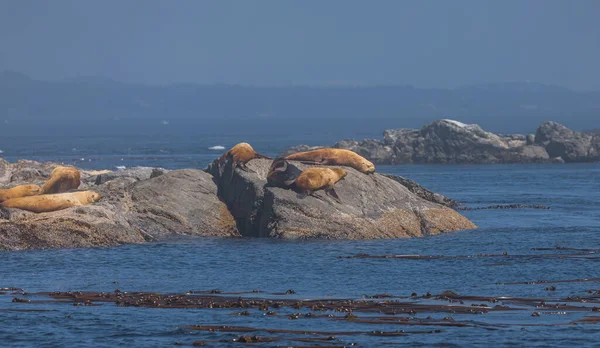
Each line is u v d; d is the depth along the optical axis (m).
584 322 85.31
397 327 84.12
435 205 162.62
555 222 174.75
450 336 80.44
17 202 141.75
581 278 111.81
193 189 159.62
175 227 152.62
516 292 102.06
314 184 152.75
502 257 129.00
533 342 78.25
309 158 164.50
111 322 87.50
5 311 92.81
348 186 156.62
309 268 120.69
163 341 80.31
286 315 89.38
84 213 141.88
